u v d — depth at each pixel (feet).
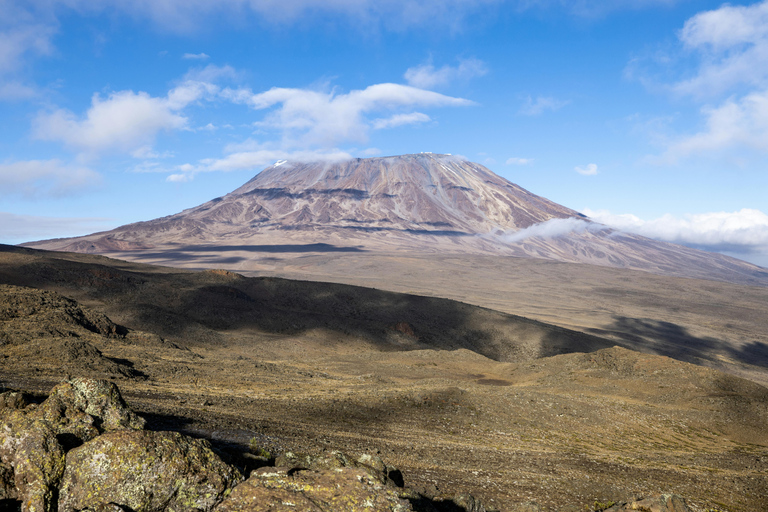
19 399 27.02
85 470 21.38
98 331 180.34
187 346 229.25
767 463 102.83
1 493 21.33
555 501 60.49
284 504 19.79
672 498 39.63
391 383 173.78
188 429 59.93
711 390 159.53
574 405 138.92
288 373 175.11
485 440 103.19
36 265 311.88
